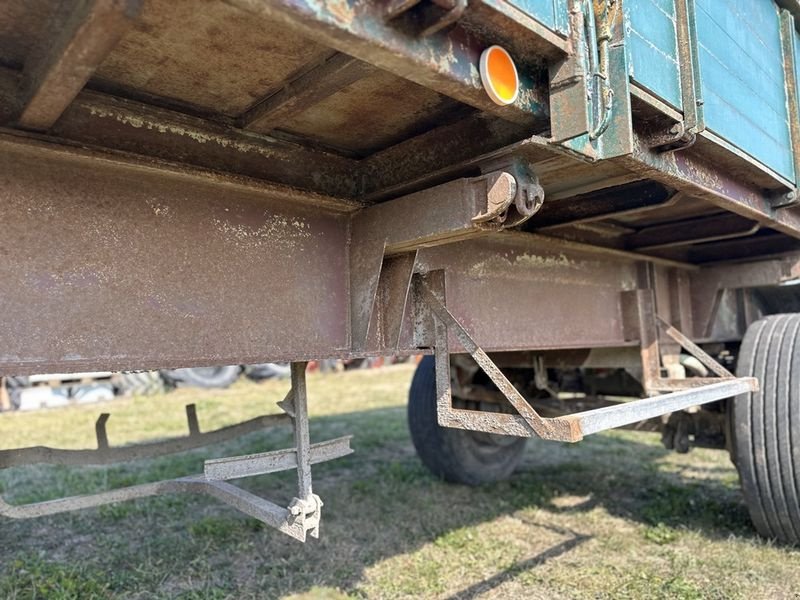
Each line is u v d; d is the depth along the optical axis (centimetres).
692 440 352
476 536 328
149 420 788
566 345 278
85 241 142
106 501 200
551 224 253
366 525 346
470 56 126
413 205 181
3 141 127
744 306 405
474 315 235
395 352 202
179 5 112
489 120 167
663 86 168
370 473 465
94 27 94
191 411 221
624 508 373
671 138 171
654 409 201
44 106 119
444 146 178
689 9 179
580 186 208
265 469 195
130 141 151
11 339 130
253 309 173
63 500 191
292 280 184
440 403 207
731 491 399
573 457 512
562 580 272
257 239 176
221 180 159
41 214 136
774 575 265
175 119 160
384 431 645
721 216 283
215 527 339
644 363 312
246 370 1374
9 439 650
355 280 198
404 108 166
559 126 143
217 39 126
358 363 1661
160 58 134
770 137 234
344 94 156
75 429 724
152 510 379
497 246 249
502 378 185
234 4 91
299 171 188
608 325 308
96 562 299
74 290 140
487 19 123
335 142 190
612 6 153
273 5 92
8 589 267
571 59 141
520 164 163
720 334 378
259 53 133
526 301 260
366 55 110
